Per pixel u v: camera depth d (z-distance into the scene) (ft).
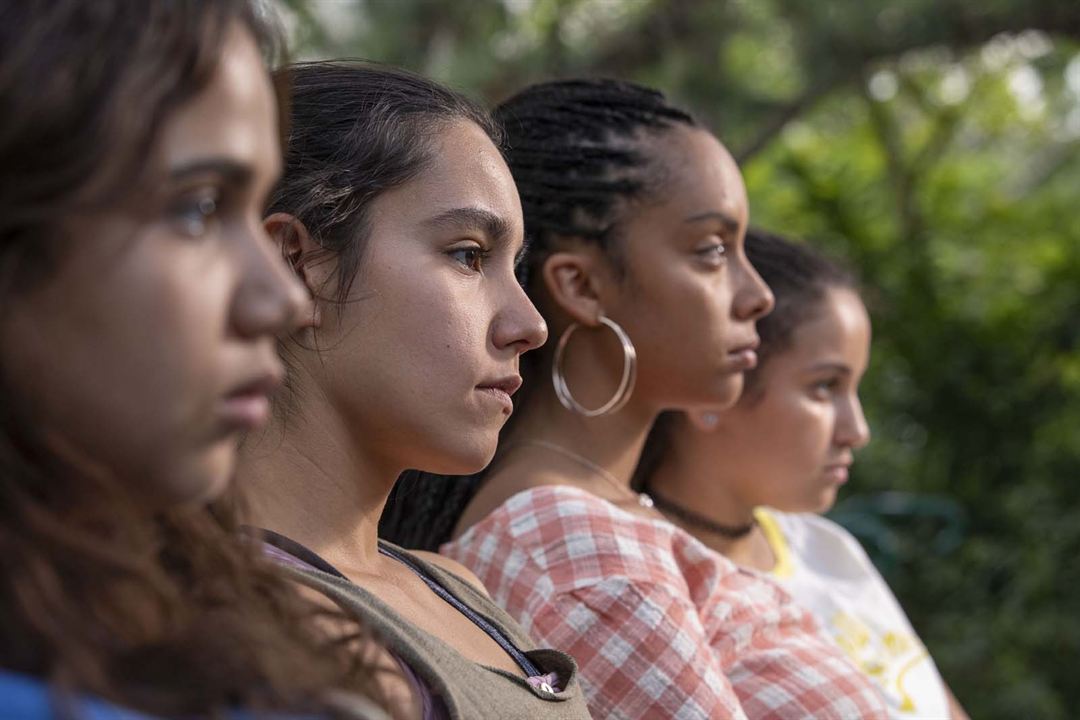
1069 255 16.69
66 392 2.38
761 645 5.83
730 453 6.69
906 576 15.23
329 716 2.65
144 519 2.63
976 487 15.64
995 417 15.78
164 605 2.57
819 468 6.80
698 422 6.57
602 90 5.88
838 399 6.97
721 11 15.99
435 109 4.18
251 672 2.56
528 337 4.11
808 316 6.75
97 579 2.46
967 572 15.12
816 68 15.72
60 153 2.30
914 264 16.53
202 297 2.41
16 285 2.35
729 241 5.80
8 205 2.31
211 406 2.44
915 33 15.24
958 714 7.58
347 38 14.21
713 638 5.66
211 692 2.49
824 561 7.56
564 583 5.18
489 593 5.33
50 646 2.36
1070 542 14.74
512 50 15.30
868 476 15.97
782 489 6.73
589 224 5.65
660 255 5.63
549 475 5.65
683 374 5.70
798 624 6.18
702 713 5.02
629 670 5.04
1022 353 15.90
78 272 2.35
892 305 16.30
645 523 5.47
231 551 2.99
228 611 2.76
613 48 15.98
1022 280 17.10
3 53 2.31
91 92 2.32
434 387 3.92
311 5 12.94
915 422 16.15
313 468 3.95
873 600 7.46
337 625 3.39
